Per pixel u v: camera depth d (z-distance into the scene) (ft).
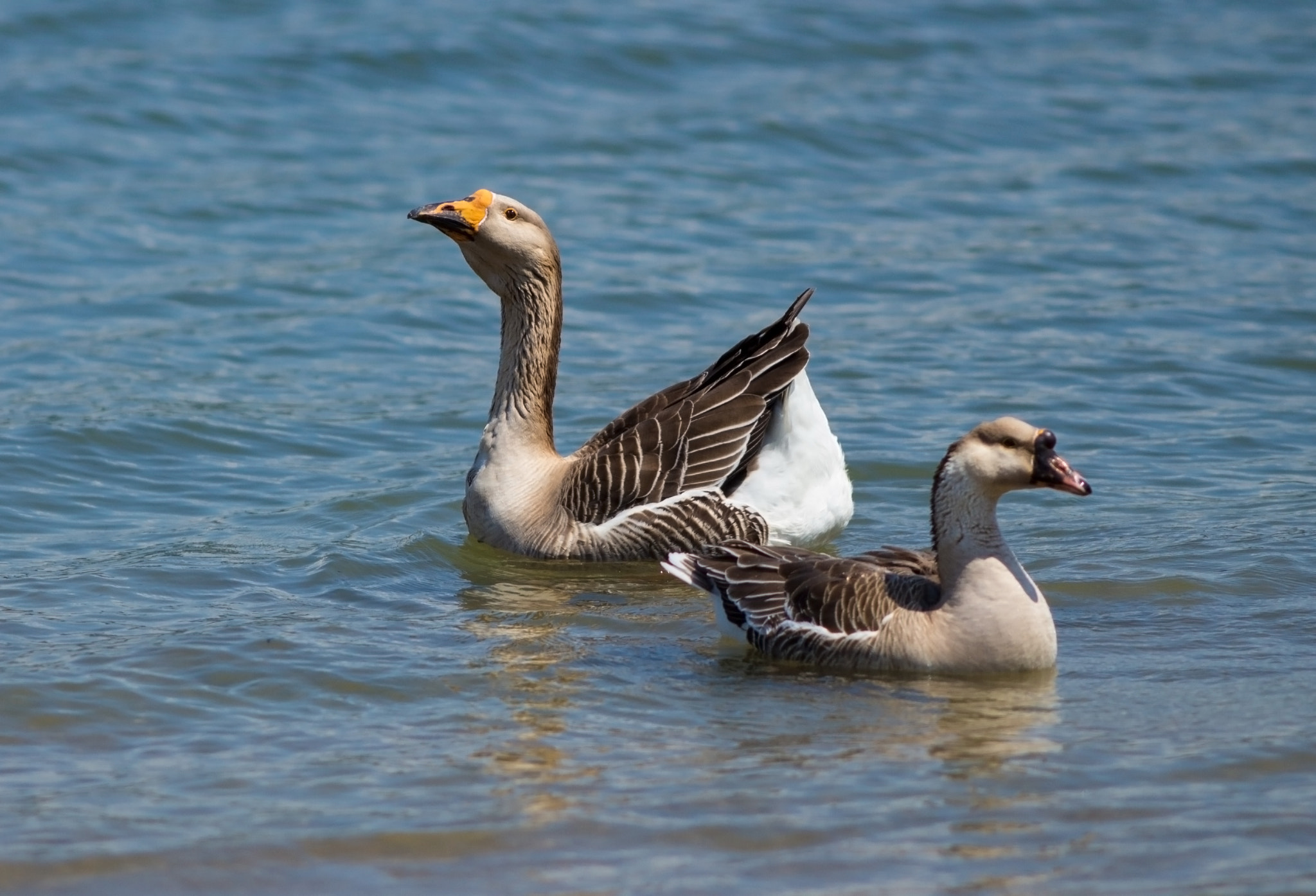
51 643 38.93
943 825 29.76
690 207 97.35
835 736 34.04
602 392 67.46
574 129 111.86
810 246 90.84
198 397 64.95
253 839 29.04
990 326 76.95
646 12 136.67
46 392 64.28
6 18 121.80
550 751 33.17
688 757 32.86
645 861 28.37
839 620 38.75
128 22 124.16
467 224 50.14
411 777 31.76
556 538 49.34
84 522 50.75
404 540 49.75
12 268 81.97
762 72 127.03
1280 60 140.77
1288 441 60.29
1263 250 91.30
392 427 62.80
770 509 49.62
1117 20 152.76
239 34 123.95
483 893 27.35
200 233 89.71
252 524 51.19
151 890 27.40
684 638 41.32
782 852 28.73
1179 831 29.53
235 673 37.19
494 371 71.20
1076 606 43.24
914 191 102.99
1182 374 69.21
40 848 28.66
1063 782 31.65
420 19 129.08
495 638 40.68
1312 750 33.04
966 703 36.01
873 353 72.43
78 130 104.01
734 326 77.61
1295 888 27.40
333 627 41.06
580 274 84.48
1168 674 37.88
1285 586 44.42
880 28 140.67
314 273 84.07
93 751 32.96
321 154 104.01
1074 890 27.37
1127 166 109.29
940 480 38.17
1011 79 130.41
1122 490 54.44
